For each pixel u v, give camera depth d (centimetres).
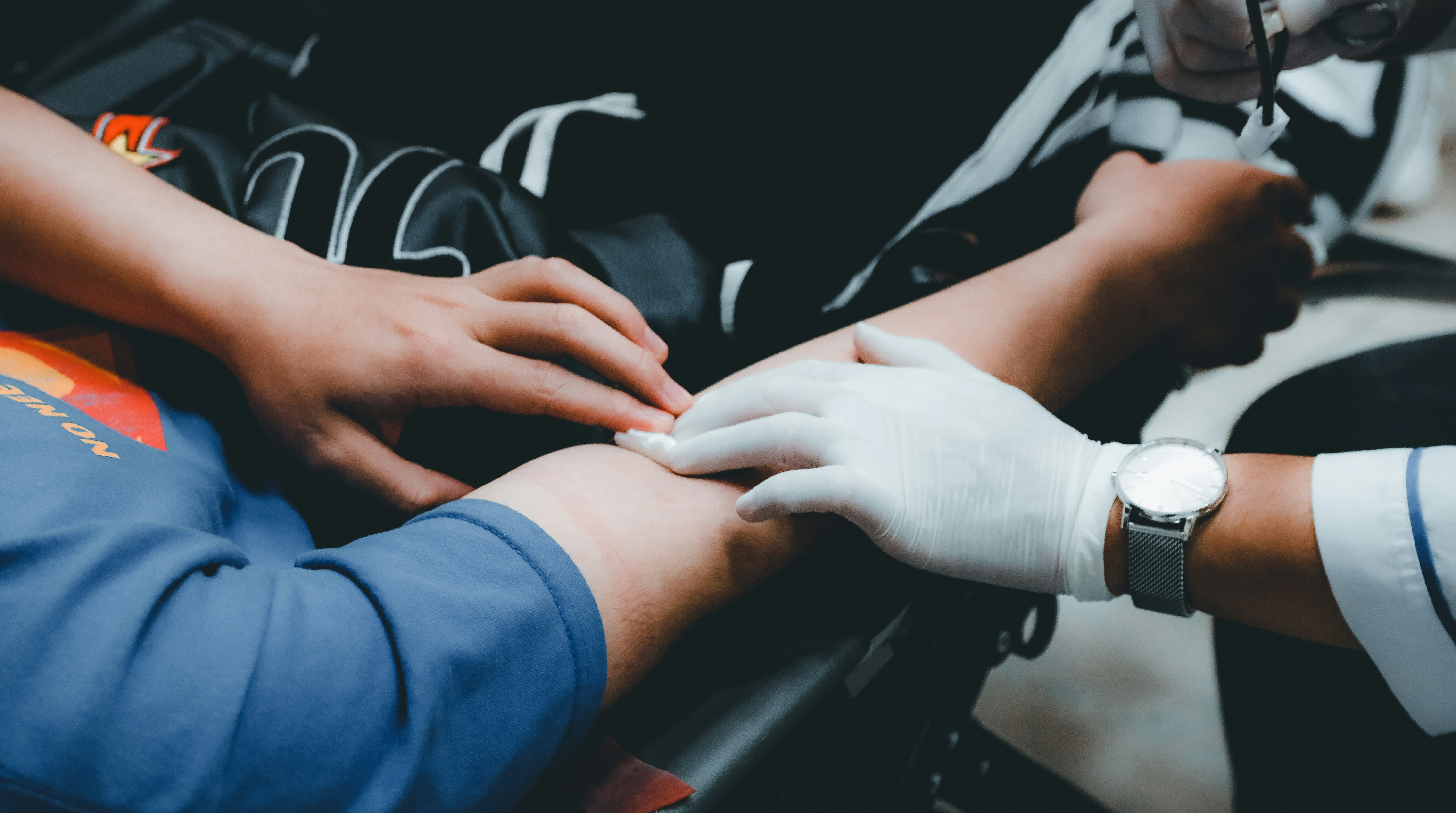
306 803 34
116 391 52
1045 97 80
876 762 60
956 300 67
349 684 36
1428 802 55
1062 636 124
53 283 56
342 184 68
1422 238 176
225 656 34
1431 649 41
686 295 67
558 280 57
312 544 55
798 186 79
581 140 78
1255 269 75
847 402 54
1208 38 55
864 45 81
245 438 60
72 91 90
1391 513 41
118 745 31
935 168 80
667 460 54
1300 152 92
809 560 57
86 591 33
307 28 100
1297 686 62
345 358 53
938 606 57
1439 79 174
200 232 56
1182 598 49
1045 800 92
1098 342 67
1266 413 69
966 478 52
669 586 49
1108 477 51
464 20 92
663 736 45
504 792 40
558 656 42
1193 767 107
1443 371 68
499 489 51
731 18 86
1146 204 74
